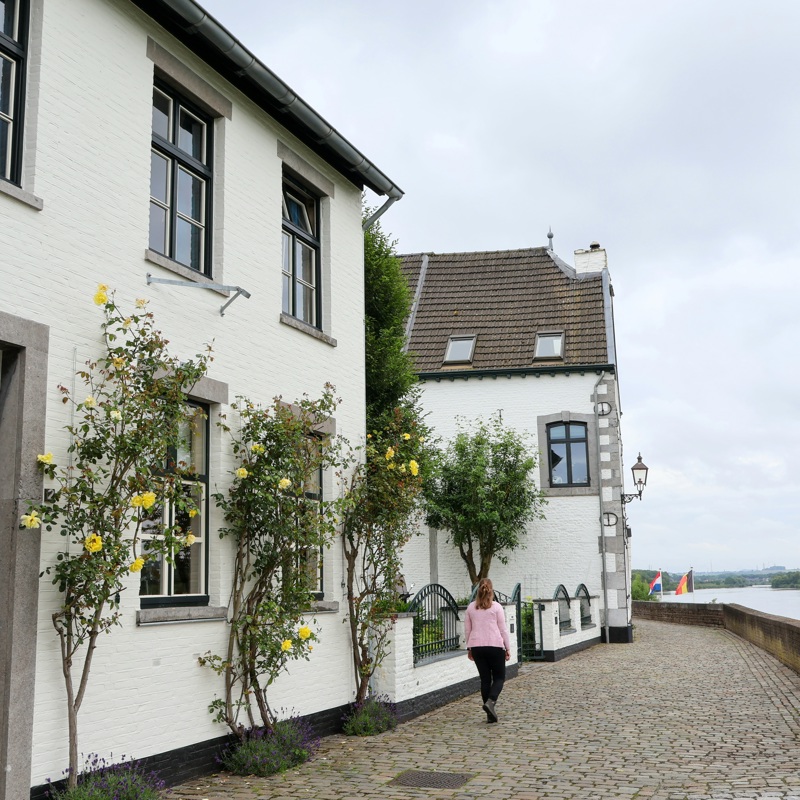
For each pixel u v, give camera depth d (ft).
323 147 36.58
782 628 56.54
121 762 23.80
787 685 45.55
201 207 30.42
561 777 25.50
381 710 34.78
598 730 33.06
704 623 98.68
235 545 29.30
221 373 29.58
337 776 26.40
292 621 29.50
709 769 26.17
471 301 88.43
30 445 21.99
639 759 27.76
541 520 77.61
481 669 36.29
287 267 35.55
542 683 47.62
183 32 28.81
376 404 49.24
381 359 49.01
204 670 27.30
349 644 35.50
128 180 26.30
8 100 23.36
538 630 59.88
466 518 72.49
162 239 28.58
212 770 27.12
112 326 25.02
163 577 26.84
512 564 77.46
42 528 22.09
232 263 30.81
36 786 21.31
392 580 36.60
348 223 39.27
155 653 25.45
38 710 21.56
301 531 29.99
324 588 34.88
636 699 41.01
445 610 43.24
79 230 24.30
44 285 22.99
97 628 23.08
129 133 26.53
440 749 30.14
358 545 35.86
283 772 26.94
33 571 21.67
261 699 28.84
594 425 78.13
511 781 25.16
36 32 23.80
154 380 24.93
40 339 22.61
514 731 33.24
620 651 66.80
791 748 29.17
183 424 27.91
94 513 22.65
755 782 24.36
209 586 28.40
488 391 80.59
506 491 72.64
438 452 72.49
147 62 27.55
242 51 29.43
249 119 32.53
